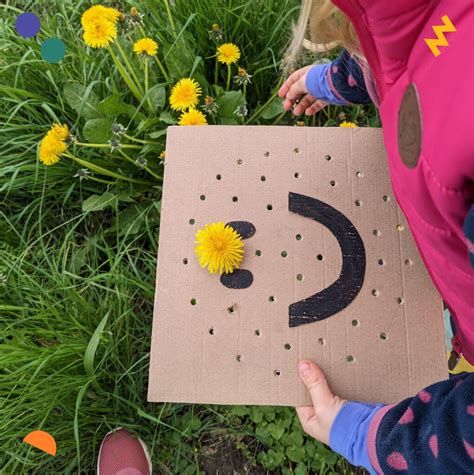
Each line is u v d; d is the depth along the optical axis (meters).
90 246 1.17
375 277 0.81
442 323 0.79
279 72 1.24
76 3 1.31
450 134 0.44
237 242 0.82
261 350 0.79
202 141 0.89
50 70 1.22
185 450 1.06
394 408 0.70
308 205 0.85
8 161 1.18
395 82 0.57
